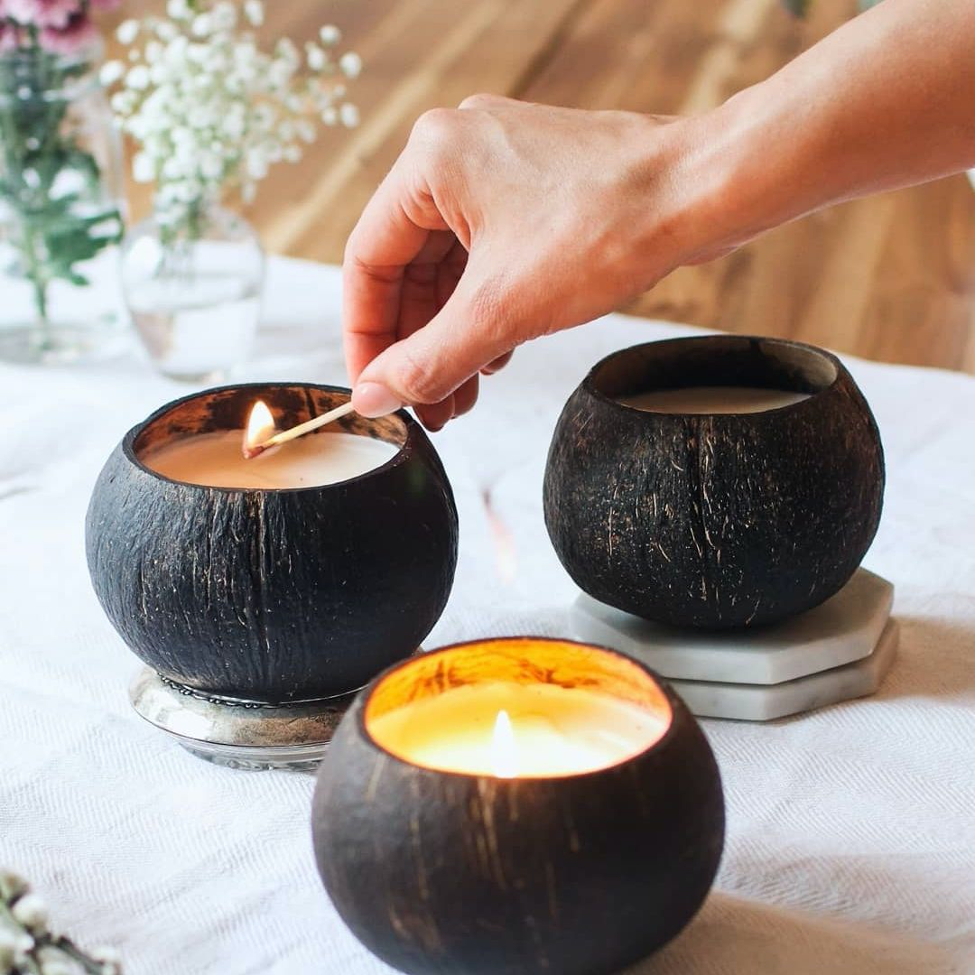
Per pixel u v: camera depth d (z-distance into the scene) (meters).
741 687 0.65
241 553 0.56
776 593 0.62
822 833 0.57
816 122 0.57
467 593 0.76
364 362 0.78
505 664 0.53
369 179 1.46
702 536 0.61
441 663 0.52
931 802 0.59
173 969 0.49
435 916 0.43
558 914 0.43
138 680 0.65
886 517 0.84
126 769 0.61
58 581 0.78
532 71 1.76
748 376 0.71
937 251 1.32
